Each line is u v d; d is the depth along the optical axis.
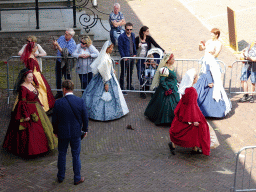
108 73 8.02
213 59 8.34
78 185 5.95
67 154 6.92
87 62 8.84
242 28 14.21
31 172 6.30
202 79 8.35
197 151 6.91
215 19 15.09
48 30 11.38
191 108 6.53
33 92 6.83
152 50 9.41
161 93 7.95
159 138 7.55
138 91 9.35
